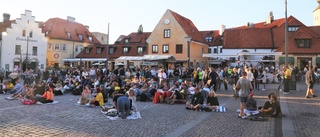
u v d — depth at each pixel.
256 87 21.03
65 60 52.16
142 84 18.23
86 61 53.78
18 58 46.16
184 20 52.25
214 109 11.63
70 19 64.19
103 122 9.27
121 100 10.06
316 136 7.43
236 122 9.36
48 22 60.19
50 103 13.89
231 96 17.02
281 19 52.19
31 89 14.85
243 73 10.16
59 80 22.02
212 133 7.83
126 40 60.66
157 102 14.47
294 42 38.75
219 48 55.22
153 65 39.47
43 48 50.47
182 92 15.03
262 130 8.18
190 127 8.56
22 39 46.78
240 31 48.16
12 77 21.88
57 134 7.56
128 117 9.98
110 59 54.00
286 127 8.44
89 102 12.88
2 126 8.44
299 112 10.94
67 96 17.58
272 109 10.04
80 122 9.23
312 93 15.34
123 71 25.16
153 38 47.88
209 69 19.97
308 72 15.34
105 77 22.28
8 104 13.44
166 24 46.97
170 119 9.89
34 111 11.34
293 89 18.84
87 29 68.94
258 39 45.72
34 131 7.86
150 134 7.69
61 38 56.16
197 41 47.16
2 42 43.88
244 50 44.97
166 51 46.62
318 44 37.81
